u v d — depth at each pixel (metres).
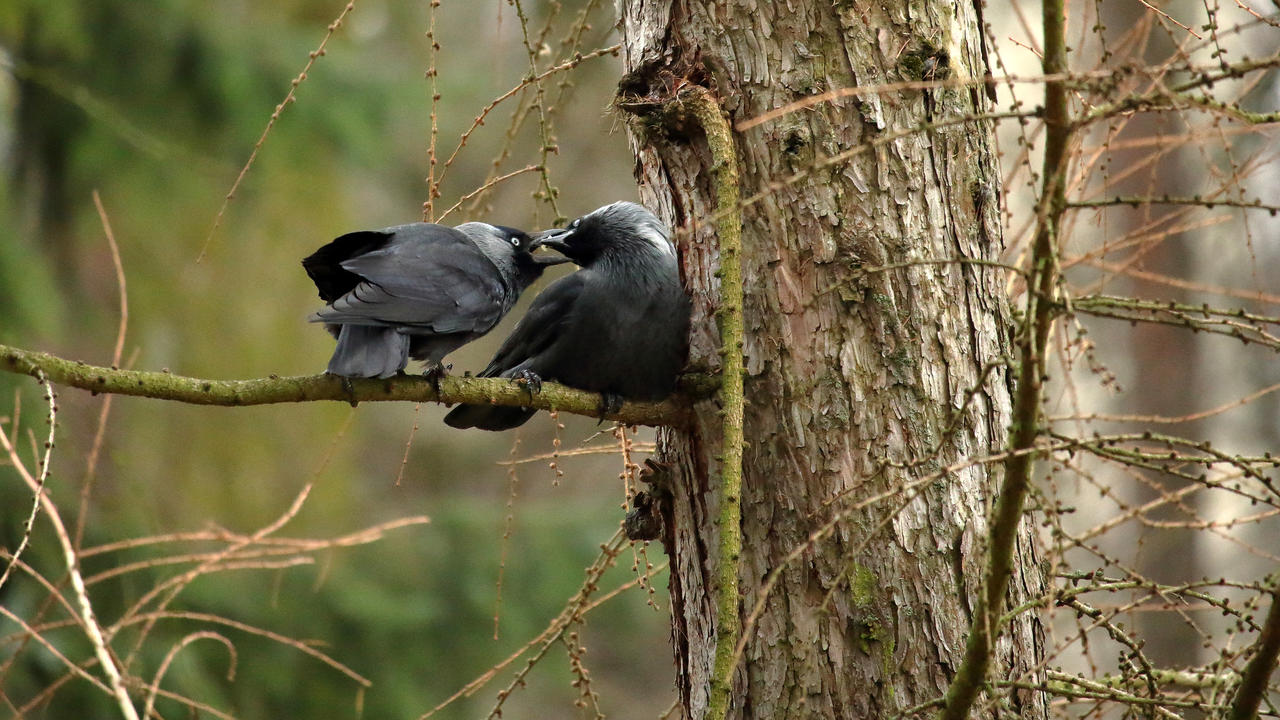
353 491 25.17
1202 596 6.51
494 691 23.36
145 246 21.48
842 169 7.69
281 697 19.08
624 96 8.41
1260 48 13.47
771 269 7.79
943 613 7.33
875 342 7.59
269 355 22.70
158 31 20.25
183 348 22.06
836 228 7.67
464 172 27.84
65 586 16.56
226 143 20.86
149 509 18.56
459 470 32.16
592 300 9.97
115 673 7.11
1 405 16.62
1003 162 13.60
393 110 21.88
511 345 11.14
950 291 7.67
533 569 22.70
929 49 7.76
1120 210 11.93
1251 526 21.00
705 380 8.06
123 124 17.45
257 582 20.41
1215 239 19.77
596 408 8.56
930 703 6.61
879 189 7.66
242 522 21.75
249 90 20.58
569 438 29.88
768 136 7.83
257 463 22.84
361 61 22.14
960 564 7.11
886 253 7.62
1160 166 17.78
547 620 22.17
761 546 7.67
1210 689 7.87
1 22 18.77
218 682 18.59
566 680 21.73
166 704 16.44
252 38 21.05
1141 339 21.59
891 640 7.32
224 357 22.31
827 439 7.57
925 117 7.71
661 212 8.76
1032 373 5.73
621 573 22.75
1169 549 19.44
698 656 8.13
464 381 8.22
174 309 21.89
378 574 22.03
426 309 9.32
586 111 22.86
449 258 9.92
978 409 7.60
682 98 7.95
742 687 7.59
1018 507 5.98
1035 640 7.57
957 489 7.47
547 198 9.47
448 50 25.47
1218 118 5.96
